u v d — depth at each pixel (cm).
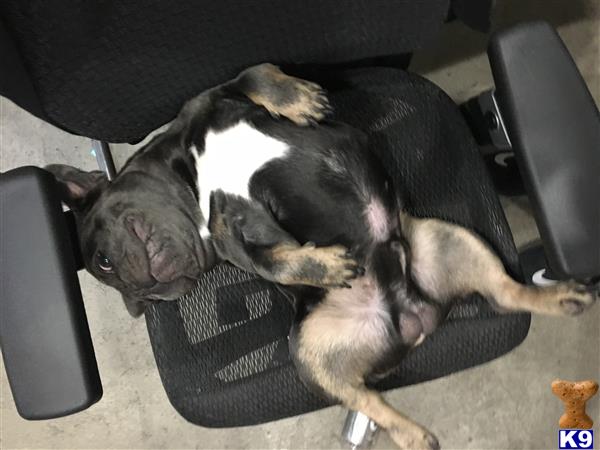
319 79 124
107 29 90
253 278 125
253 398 116
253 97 113
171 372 115
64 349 90
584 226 90
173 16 93
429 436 127
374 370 124
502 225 120
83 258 122
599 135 91
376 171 120
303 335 121
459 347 119
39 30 85
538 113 92
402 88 123
